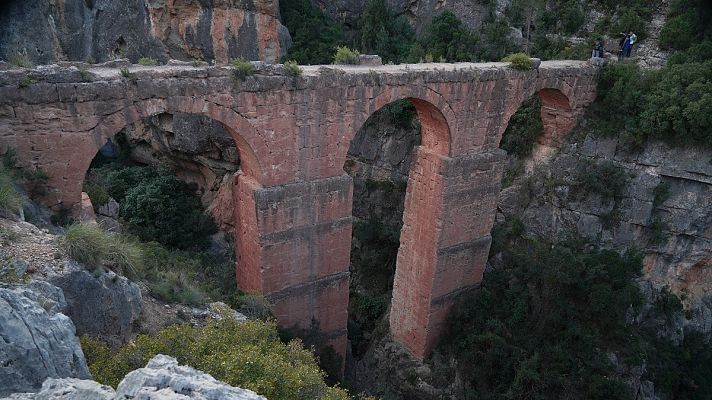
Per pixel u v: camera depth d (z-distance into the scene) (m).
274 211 20.62
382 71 21.45
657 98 27.92
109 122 16.41
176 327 12.98
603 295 26.52
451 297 27.55
